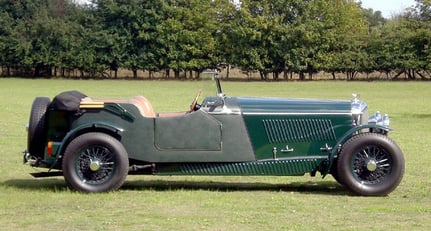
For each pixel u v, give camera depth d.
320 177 11.43
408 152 14.96
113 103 9.66
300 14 66.44
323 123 9.78
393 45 65.69
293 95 41.47
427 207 8.80
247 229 7.51
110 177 9.48
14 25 70.62
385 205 8.95
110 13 68.81
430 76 66.81
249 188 10.34
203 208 8.63
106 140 9.41
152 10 68.31
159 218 8.05
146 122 9.63
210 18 68.44
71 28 69.31
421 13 68.50
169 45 68.25
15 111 26.39
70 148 9.42
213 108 9.71
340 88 50.72
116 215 8.21
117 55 68.88
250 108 9.76
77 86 51.78
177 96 38.09
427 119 24.64
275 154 9.77
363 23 72.88
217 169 9.77
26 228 7.57
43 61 69.12
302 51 66.06
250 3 66.62
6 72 71.19
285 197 9.49
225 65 68.81
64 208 8.61
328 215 8.28
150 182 10.82
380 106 31.91
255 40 66.62
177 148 9.66
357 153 9.55
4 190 9.91
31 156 9.93
